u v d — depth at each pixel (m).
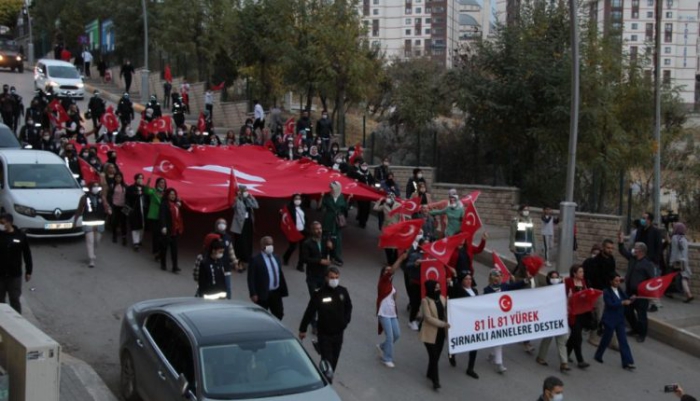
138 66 57.50
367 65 39.47
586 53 29.30
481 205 27.11
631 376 15.40
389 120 35.00
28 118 28.92
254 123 36.81
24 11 85.81
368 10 135.25
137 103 47.25
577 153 27.48
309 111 39.97
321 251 16.34
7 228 13.82
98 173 21.61
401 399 13.23
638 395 14.48
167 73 45.03
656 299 17.80
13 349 8.79
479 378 14.60
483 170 29.64
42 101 32.94
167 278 18.33
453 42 139.00
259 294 13.99
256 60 44.50
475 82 28.98
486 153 29.73
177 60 50.19
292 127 31.38
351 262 21.42
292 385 9.66
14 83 51.06
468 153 30.27
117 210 20.78
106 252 20.12
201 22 46.84
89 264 18.77
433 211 20.73
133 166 24.27
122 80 54.62
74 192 20.66
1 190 20.31
